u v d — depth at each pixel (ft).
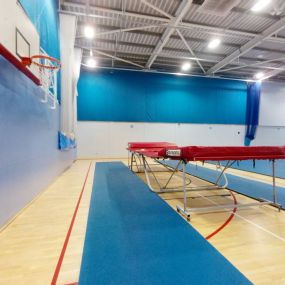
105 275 4.25
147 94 30.42
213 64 29.12
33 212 8.05
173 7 16.93
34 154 9.66
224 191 11.40
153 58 25.35
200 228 6.64
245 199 9.95
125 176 15.48
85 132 28.76
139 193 10.69
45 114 11.59
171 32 19.24
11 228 6.62
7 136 6.85
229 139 33.73
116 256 4.95
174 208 8.56
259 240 5.88
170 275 4.27
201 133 32.55
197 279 4.15
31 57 7.64
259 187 12.28
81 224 6.93
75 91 22.86
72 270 4.50
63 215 7.73
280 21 18.17
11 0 6.47
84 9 17.25
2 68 6.50
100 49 24.79
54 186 12.32
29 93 8.99
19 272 4.42
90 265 4.59
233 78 32.22
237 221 7.25
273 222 7.18
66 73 16.88
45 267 4.61
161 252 5.14
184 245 5.49
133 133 30.17
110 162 24.57
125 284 4.00
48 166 12.26
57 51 16.10
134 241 5.69
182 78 31.58
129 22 19.01
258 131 34.91
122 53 25.94
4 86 6.63
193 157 7.29
